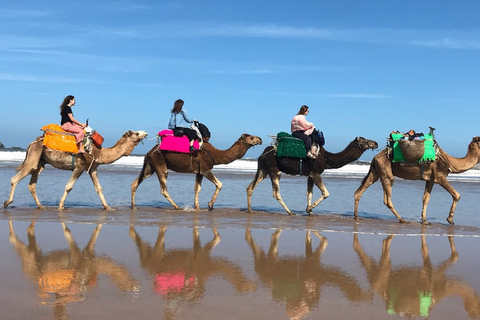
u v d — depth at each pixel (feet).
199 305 14.84
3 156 148.15
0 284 16.39
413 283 18.03
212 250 22.79
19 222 29.30
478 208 45.01
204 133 37.70
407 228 31.50
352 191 59.62
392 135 34.81
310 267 19.99
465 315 14.67
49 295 15.37
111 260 20.26
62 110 35.53
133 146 37.42
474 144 34.71
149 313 13.98
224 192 55.01
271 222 32.04
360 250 23.75
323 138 36.58
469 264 21.24
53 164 35.50
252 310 14.55
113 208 37.78
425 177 34.47
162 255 21.45
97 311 14.01
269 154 37.01
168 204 42.52
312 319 13.98
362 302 15.65
